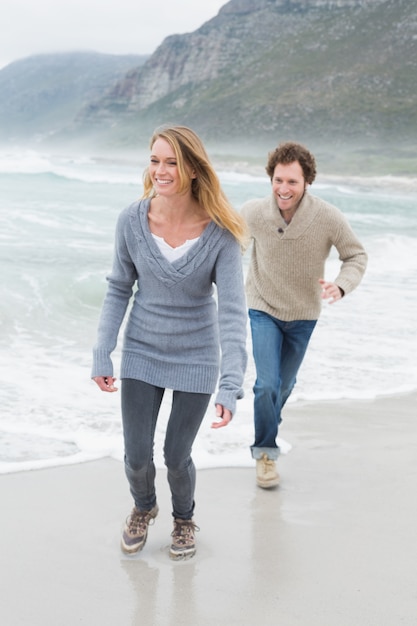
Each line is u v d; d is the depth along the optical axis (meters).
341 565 3.55
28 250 13.32
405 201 47.12
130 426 3.40
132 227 3.30
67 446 5.03
